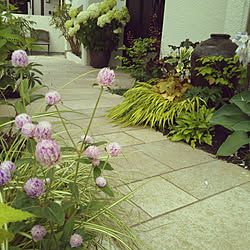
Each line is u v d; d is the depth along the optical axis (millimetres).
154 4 7969
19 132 953
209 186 2242
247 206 1979
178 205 1941
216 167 2615
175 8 5414
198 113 3350
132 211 1825
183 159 2766
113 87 6477
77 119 3805
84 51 10172
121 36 9750
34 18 13219
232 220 1807
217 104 3504
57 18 12156
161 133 3527
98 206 1130
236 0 4121
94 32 9031
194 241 1586
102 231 1224
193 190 2164
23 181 1362
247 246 1570
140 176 2330
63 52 14328
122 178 2250
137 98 4039
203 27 4895
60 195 1365
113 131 3467
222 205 1976
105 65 9648
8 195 1208
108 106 4668
